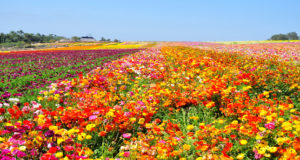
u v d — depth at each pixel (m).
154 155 3.15
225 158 2.84
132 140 3.60
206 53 16.05
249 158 3.32
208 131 3.60
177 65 10.51
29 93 7.04
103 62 15.30
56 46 72.69
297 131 3.37
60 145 3.45
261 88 6.50
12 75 10.80
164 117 4.88
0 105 4.55
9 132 3.36
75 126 3.80
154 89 5.72
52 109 5.05
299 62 12.50
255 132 3.45
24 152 3.13
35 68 13.77
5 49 65.62
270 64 11.04
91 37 146.75
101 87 6.48
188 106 5.27
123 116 3.91
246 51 19.94
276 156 3.16
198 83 6.78
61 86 6.35
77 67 13.07
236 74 7.43
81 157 2.91
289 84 6.60
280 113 4.19
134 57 14.19
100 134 3.58
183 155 3.41
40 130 3.63
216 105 5.01
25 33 149.50
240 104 4.50
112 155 3.50
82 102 4.79
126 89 6.94
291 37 119.12
